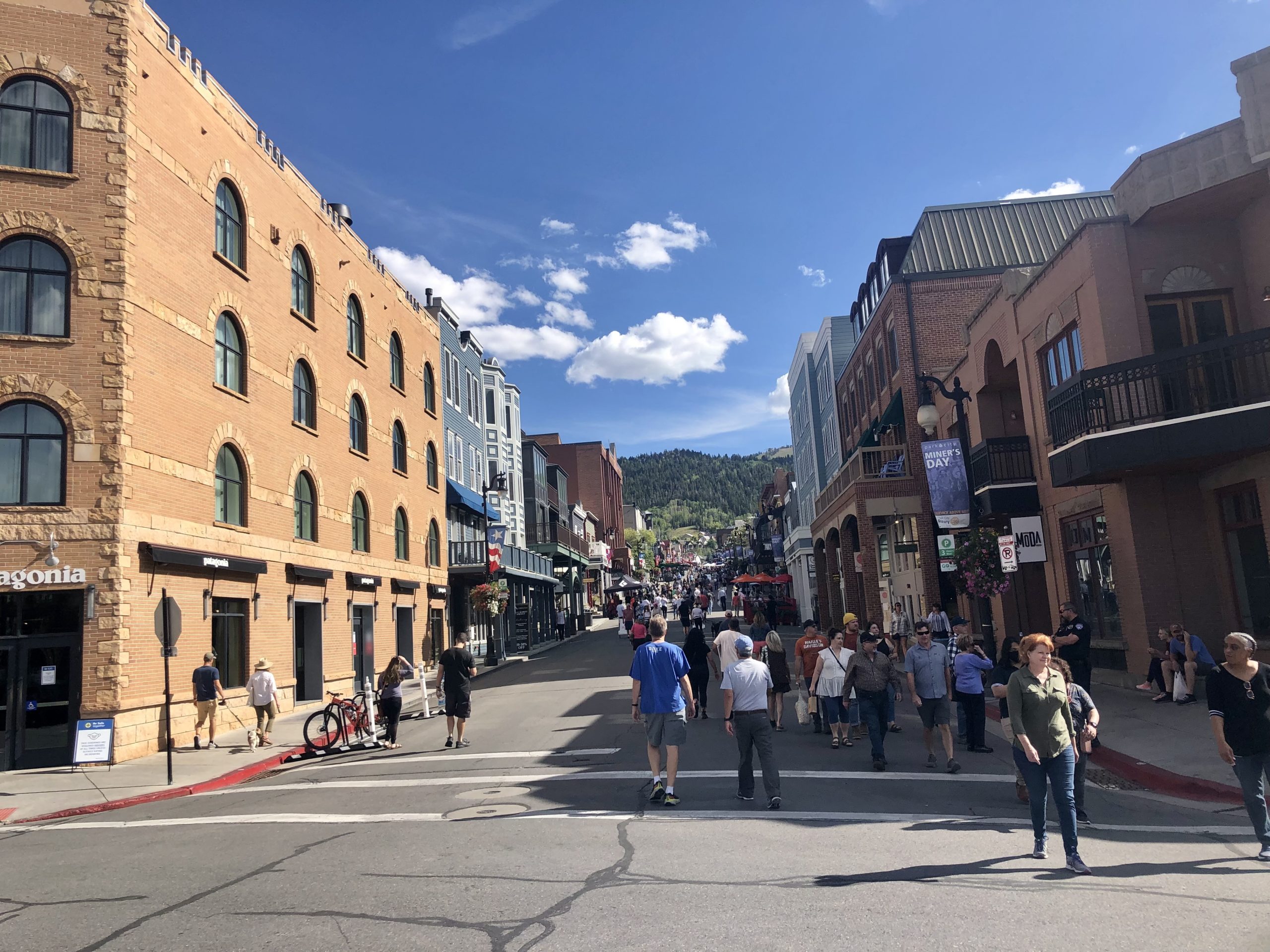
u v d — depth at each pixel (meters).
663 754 12.55
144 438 16.06
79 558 14.91
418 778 11.88
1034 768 6.81
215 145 19.30
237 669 19.16
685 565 199.12
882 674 11.35
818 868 6.63
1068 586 18.98
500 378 48.22
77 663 14.84
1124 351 15.75
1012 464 20.48
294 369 22.83
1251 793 6.74
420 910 5.84
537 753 13.28
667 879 6.39
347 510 25.69
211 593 17.92
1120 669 16.89
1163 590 15.48
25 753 14.48
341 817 9.54
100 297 15.57
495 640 35.16
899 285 29.56
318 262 24.58
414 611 31.00
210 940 5.45
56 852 8.63
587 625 70.62
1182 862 6.69
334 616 24.23
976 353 23.39
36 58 15.71
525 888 6.29
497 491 44.16
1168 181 15.14
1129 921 5.32
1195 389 14.58
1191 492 15.66
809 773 11.00
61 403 15.09
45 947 5.46
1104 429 14.80
